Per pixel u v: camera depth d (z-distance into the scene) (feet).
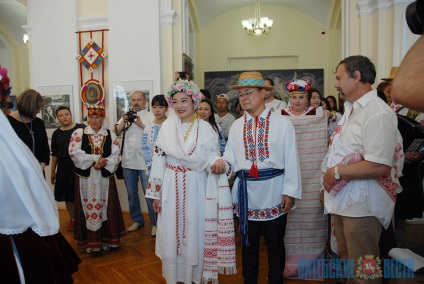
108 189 11.18
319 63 30.42
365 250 6.04
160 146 7.81
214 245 7.55
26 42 27.02
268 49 31.04
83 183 10.88
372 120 5.73
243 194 7.32
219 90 30.53
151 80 16.33
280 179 7.32
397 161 6.39
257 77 7.23
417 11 2.43
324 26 30.25
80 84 17.46
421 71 2.15
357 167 5.77
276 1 29.76
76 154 10.74
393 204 6.11
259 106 7.40
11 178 3.58
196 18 29.32
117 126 13.74
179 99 7.68
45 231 3.79
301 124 8.80
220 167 7.30
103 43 17.13
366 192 5.94
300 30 30.60
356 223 6.01
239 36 31.27
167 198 7.72
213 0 28.45
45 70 17.65
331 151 6.59
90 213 10.86
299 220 9.00
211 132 7.91
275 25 30.91
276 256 7.36
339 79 6.33
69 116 13.37
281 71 30.30
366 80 6.09
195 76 30.81
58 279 4.30
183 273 7.82
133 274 9.73
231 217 7.45
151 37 16.31
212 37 31.58
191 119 7.93
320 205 8.88
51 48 17.53
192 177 7.68
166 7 16.53
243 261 7.58
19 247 3.87
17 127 10.02
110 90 16.81
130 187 13.79
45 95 17.65
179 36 16.84
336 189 6.11
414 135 8.36
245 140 7.38
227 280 9.14
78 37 17.29
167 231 7.67
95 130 11.28
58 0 17.37
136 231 13.71
